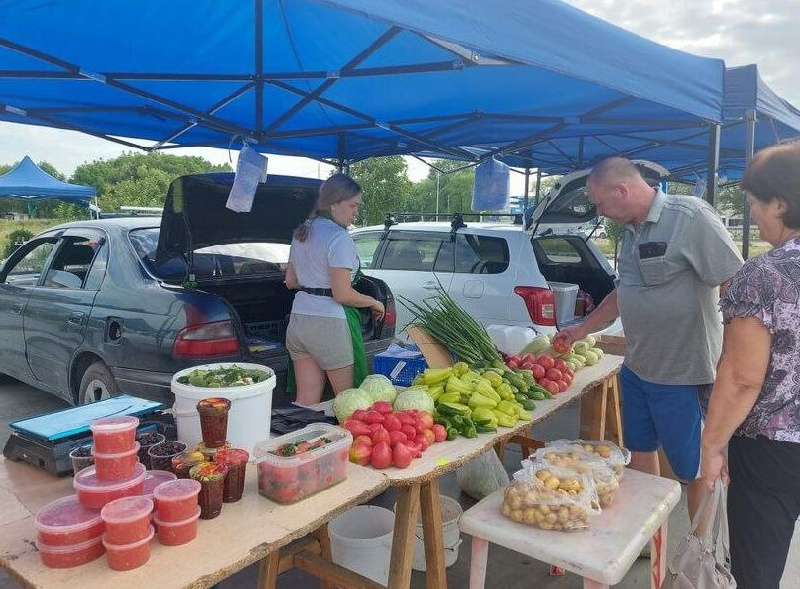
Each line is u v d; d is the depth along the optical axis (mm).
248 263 4051
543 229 5551
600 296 6227
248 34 3258
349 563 2529
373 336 4027
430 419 2320
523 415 2568
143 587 1318
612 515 2152
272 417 2475
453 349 3041
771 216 1845
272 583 2258
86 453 1713
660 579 2436
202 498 1608
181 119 4484
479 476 3510
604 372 3336
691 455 2717
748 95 4086
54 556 1381
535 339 3490
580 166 7082
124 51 3320
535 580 2896
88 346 3727
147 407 2070
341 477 1890
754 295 1766
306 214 4285
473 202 5832
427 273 5781
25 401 5289
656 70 2967
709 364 2617
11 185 13484
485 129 5277
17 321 4527
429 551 2262
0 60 3344
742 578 1947
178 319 3254
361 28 3109
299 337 3207
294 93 3889
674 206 2562
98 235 4141
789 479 1834
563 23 2379
